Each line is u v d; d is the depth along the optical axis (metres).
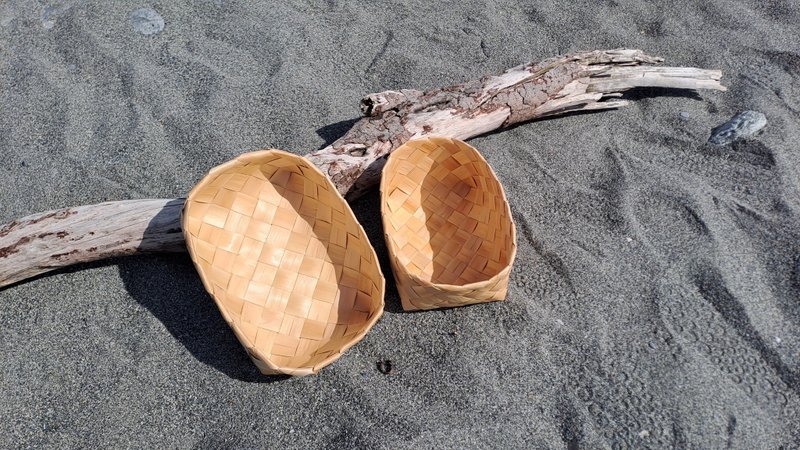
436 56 0.94
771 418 0.60
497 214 0.68
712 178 0.79
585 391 0.61
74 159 0.80
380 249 0.72
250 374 0.63
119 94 0.87
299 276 0.66
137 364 0.63
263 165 0.66
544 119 0.87
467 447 0.58
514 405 0.61
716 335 0.65
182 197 0.75
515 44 0.96
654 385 0.62
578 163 0.81
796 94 0.89
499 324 0.66
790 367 0.63
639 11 1.01
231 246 0.65
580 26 0.99
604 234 0.74
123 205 0.68
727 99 0.89
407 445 0.58
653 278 0.69
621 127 0.86
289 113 0.85
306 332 0.64
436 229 0.71
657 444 0.58
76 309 0.67
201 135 0.82
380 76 0.90
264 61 0.91
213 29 0.96
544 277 0.70
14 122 0.84
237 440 0.59
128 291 0.69
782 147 0.81
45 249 0.67
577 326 0.66
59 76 0.89
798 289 0.68
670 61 0.94
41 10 0.98
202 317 0.67
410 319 0.67
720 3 1.01
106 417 0.60
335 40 0.95
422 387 0.62
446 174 0.74
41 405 0.61
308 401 0.61
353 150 0.73
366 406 0.61
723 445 0.58
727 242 0.72
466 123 0.78
